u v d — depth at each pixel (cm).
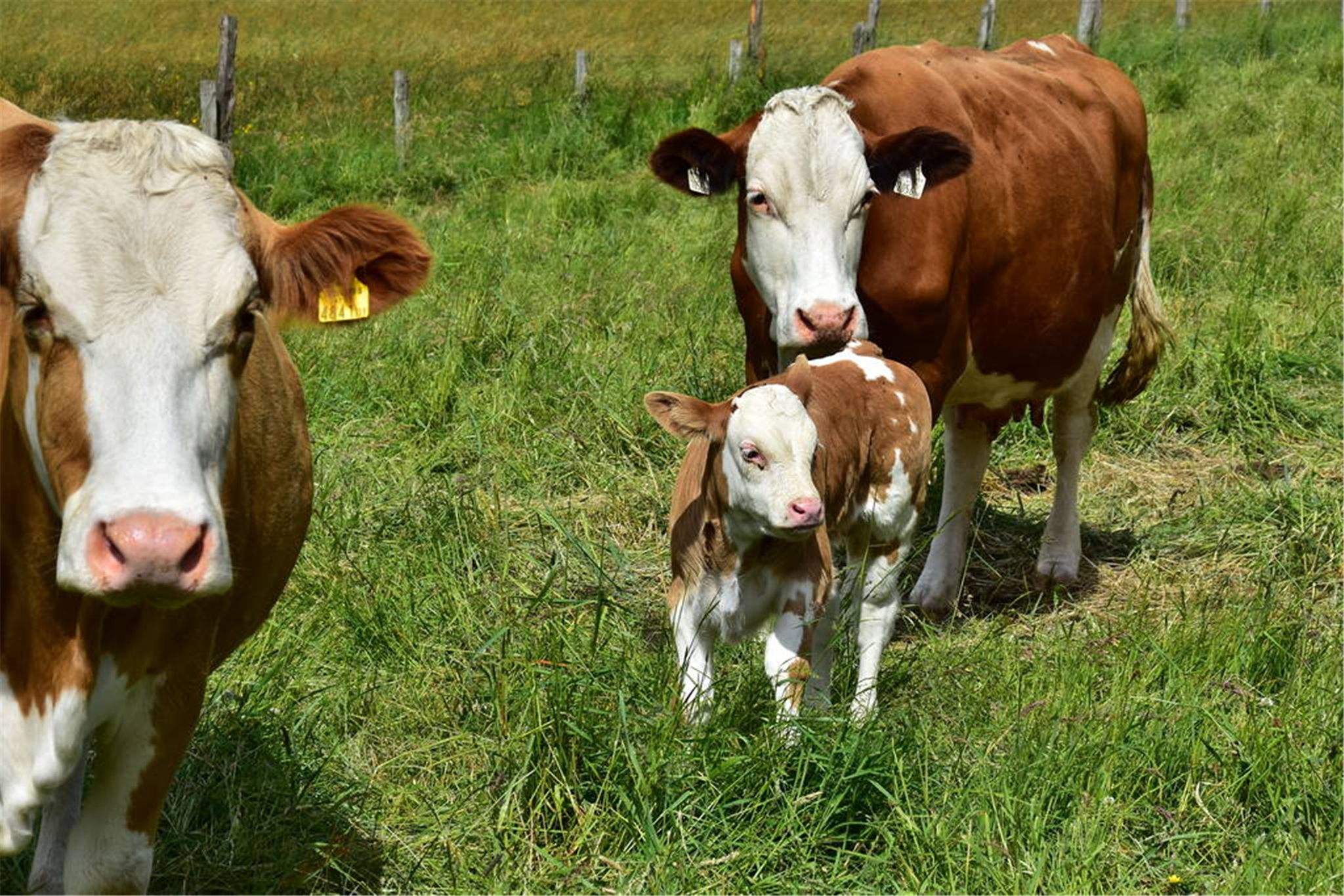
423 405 696
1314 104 1412
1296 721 431
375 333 778
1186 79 1585
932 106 532
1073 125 588
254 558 345
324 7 2809
